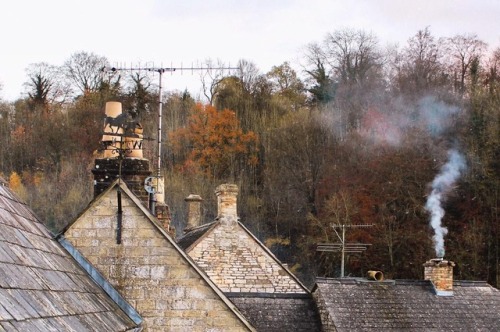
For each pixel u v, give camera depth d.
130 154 19.06
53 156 83.69
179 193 74.75
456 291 27.23
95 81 98.94
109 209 15.77
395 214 64.75
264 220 76.06
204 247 29.48
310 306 26.55
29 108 94.12
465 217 63.06
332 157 76.00
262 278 29.53
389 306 25.73
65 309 10.77
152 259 15.66
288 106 95.38
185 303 15.57
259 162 83.31
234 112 88.88
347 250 51.00
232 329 15.57
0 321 8.40
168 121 85.06
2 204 12.89
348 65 93.44
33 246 12.49
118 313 14.21
